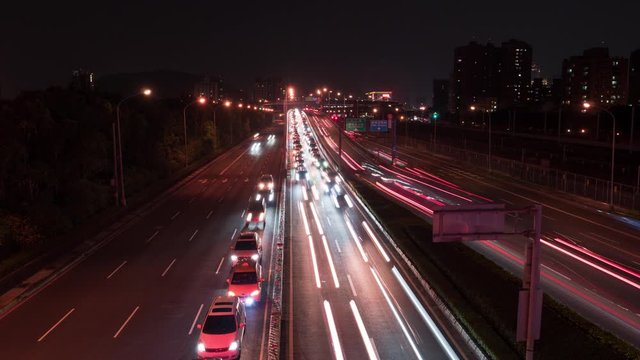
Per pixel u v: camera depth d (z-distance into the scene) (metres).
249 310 28.98
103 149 59.81
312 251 40.75
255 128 182.25
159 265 37.66
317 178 83.31
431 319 27.67
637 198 57.22
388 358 23.30
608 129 138.88
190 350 24.27
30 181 47.50
